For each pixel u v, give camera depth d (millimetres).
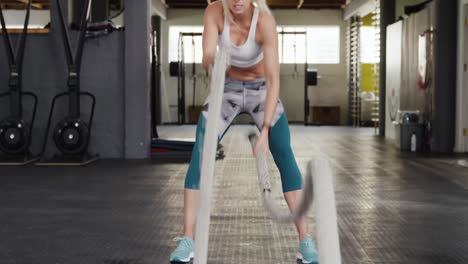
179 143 8445
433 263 3121
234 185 5766
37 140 8180
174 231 3844
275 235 3709
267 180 2145
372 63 18469
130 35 8148
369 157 8461
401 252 3336
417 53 10250
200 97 19406
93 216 4332
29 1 7574
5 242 3555
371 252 3332
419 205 4750
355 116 17859
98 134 8266
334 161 7926
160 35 18656
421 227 3965
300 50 19609
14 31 8133
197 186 3086
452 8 9242
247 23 2754
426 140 9477
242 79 2965
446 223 4090
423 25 9938
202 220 1599
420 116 9875
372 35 18438
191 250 3086
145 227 3967
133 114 8188
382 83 13305
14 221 4160
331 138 12438
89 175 6527
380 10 13375
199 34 17500
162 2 18297
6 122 7500
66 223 4090
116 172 6777
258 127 3018
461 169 7055
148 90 8242
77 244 3506
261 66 2936
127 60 8156
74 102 7586
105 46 8211
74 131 7562
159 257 3215
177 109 19438
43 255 3262
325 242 1164
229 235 3709
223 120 2996
